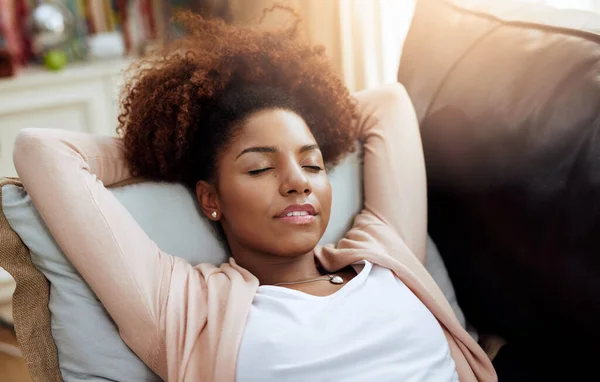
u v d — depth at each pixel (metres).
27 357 0.99
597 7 1.66
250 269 1.05
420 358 0.97
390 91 1.26
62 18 2.45
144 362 0.98
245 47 1.12
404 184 1.19
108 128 2.45
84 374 0.99
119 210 0.98
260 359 0.90
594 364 1.05
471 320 1.26
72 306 0.98
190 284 0.98
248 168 1.00
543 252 1.07
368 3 1.88
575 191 1.03
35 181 0.95
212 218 1.08
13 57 2.38
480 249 1.19
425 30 1.36
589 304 1.02
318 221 1.01
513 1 1.31
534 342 1.14
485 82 1.20
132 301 0.94
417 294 1.07
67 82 2.35
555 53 1.12
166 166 1.09
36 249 0.98
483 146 1.16
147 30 2.58
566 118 1.06
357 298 0.98
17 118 2.29
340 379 0.91
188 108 1.06
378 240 1.12
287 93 1.10
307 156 1.03
